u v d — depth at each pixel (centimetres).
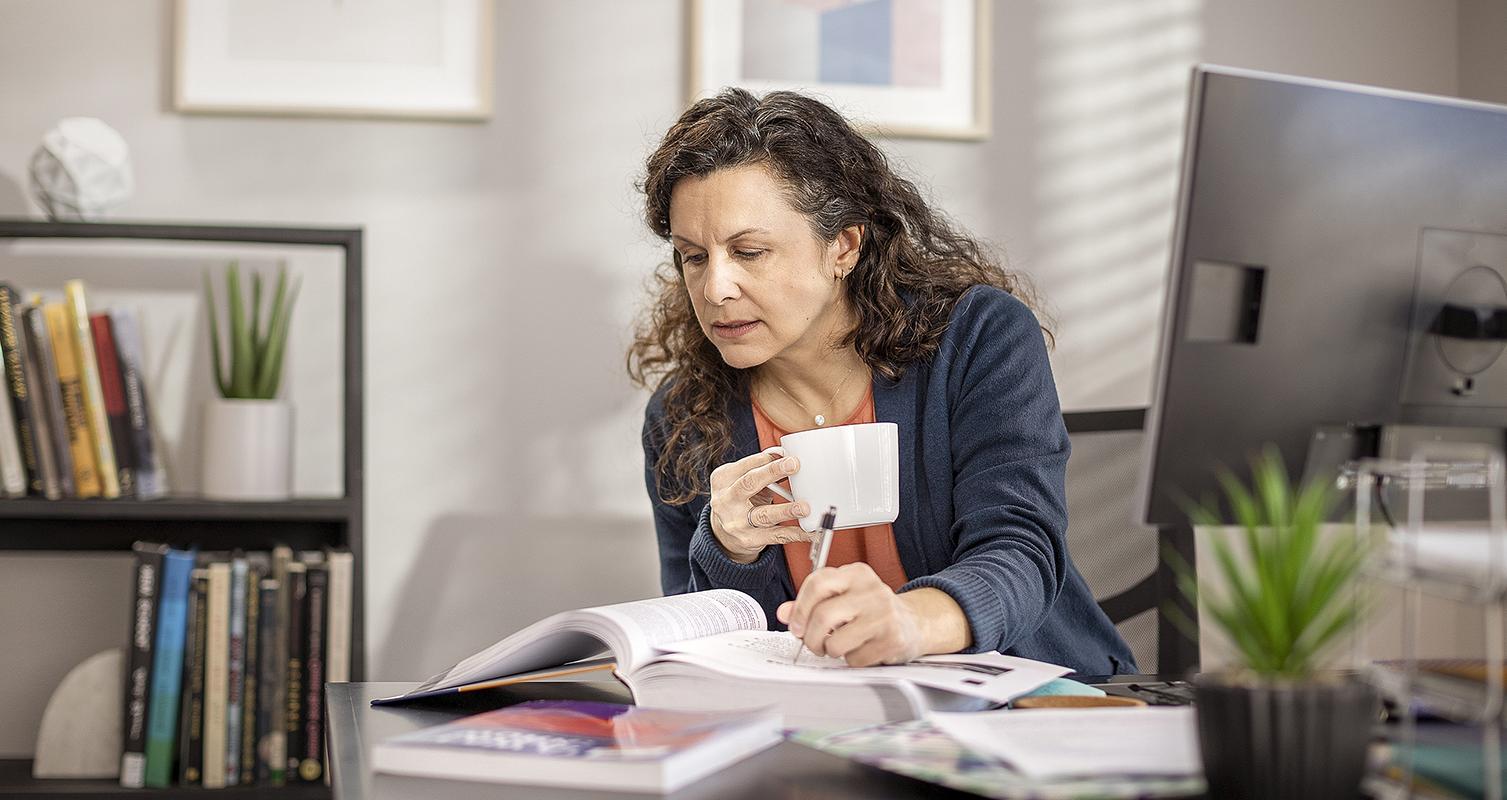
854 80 237
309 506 198
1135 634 159
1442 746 63
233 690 191
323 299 225
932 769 62
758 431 144
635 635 90
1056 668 93
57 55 219
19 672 214
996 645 99
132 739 189
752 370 146
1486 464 90
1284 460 89
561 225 231
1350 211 87
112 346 199
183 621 191
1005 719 73
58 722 195
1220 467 88
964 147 240
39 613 215
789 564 136
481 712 92
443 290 228
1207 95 84
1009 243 241
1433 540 65
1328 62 250
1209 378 86
